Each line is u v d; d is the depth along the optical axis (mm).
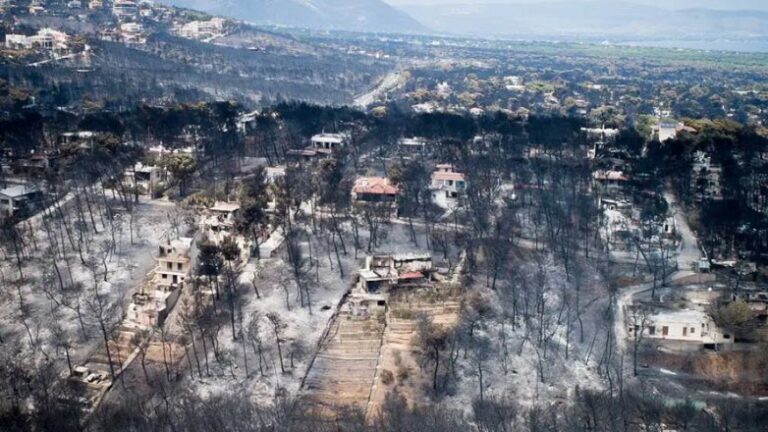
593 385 179000
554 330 197875
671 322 194250
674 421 160500
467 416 165000
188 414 157125
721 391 178875
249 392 174875
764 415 166375
